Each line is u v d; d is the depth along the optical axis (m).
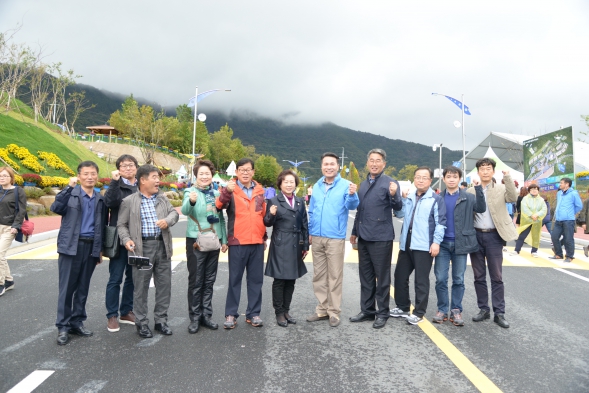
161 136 60.62
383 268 5.03
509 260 9.59
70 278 4.39
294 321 5.09
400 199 4.95
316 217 5.22
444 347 4.28
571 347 4.31
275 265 4.98
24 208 6.36
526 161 23.97
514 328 4.93
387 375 3.59
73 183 4.50
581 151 27.98
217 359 3.90
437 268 5.20
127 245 4.43
